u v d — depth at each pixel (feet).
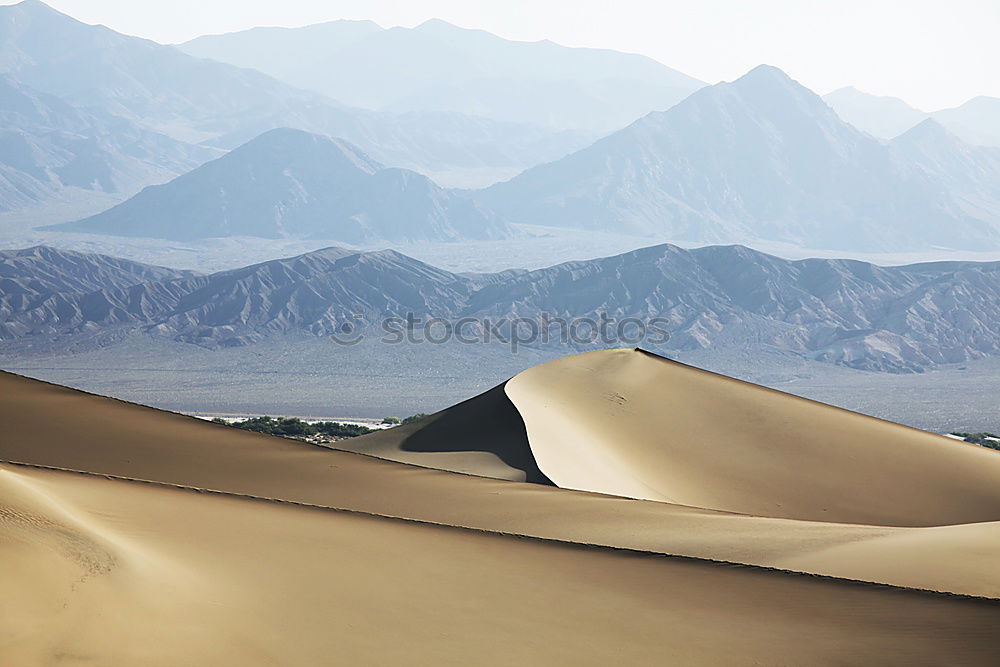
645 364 577.02
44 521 144.66
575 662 134.00
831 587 169.89
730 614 156.35
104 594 125.39
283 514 199.41
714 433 506.07
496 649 135.44
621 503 278.05
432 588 158.20
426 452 432.25
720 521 252.62
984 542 203.72
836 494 457.27
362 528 194.90
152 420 353.72
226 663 117.70
